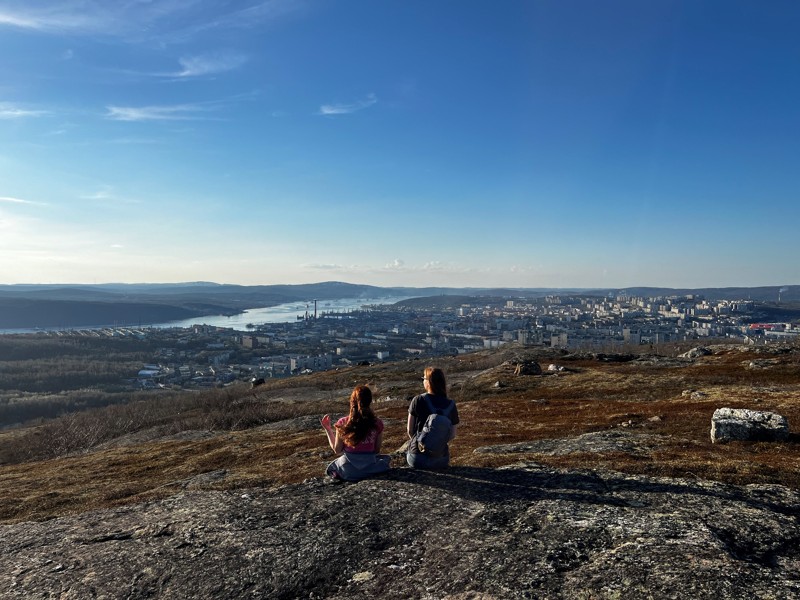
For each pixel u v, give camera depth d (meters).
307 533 8.69
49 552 9.31
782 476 10.84
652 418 22.06
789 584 5.93
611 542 7.38
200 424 44.22
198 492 12.12
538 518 8.44
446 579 6.87
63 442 45.47
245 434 33.31
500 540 7.76
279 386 72.75
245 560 8.04
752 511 8.41
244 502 10.55
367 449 11.11
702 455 13.59
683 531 7.48
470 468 11.42
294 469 18.61
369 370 84.12
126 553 8.80
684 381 39.03
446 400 11.24
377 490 10.20
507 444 17.34
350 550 8.01
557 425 23.14
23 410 97.88
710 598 5.64
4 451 45.25
